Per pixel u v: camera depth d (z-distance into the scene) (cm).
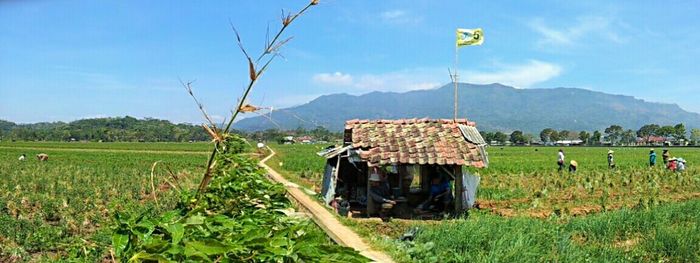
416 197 2073
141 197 2581
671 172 3847
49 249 1471
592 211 2047
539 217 1886
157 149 9538
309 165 4709
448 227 1330
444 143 1898
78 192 2678
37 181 3225
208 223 423
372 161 1820
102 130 15550
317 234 402
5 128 19825
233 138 532
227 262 357
